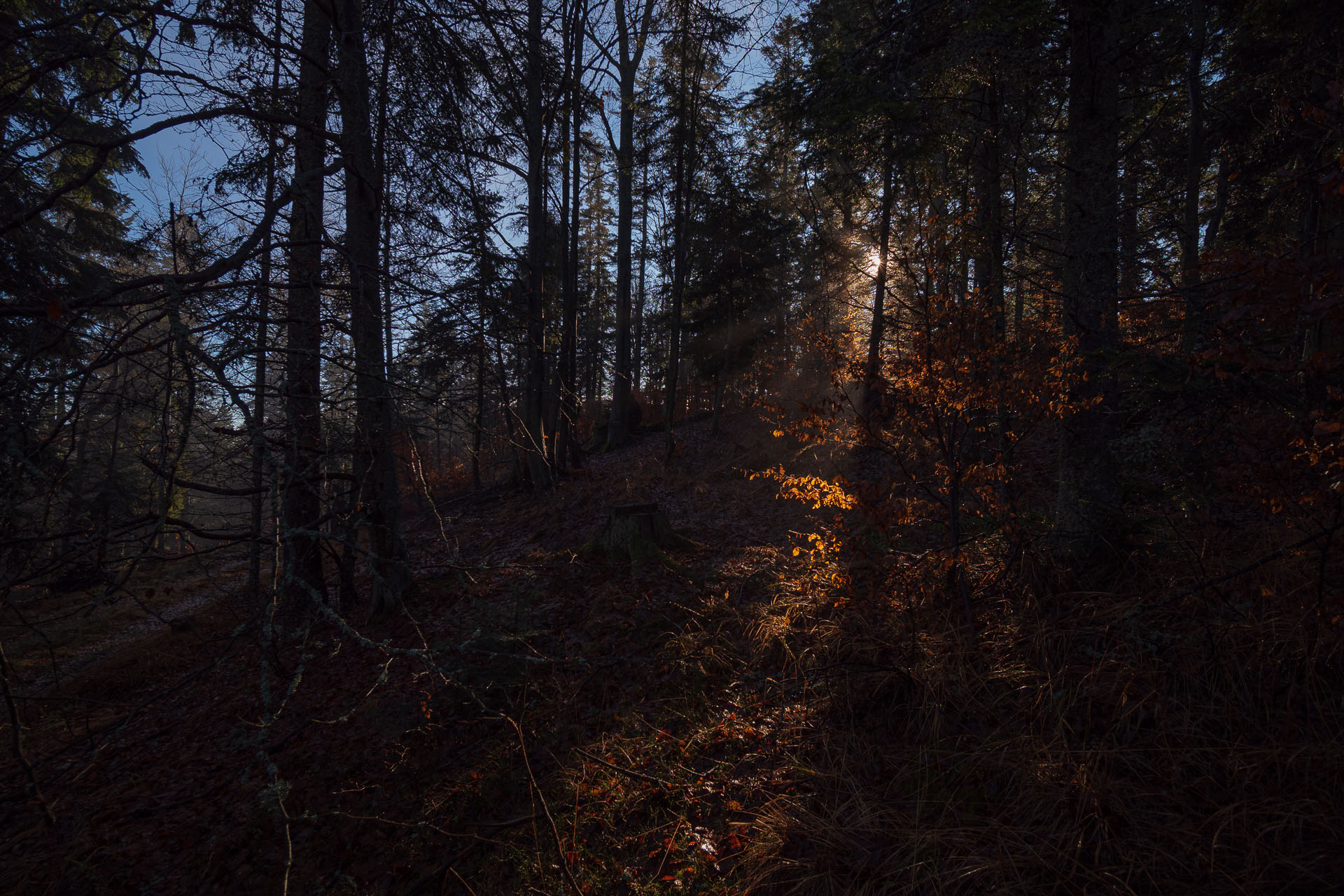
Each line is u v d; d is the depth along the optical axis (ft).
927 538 21.18
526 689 17.65
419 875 13.01
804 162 23.39
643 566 25.26
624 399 70.28
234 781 16.87
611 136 53.36
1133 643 13.33
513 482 53.78
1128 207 19.31
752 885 10.61
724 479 43.21
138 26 9.66
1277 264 9.17
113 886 13.98
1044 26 18.11
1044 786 10.98
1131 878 9.28
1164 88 26.25
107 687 24.08
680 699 16.43
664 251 68.64
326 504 10.37
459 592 25.76
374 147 21.22
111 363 8.20
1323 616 11.45
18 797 7.49
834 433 16.07
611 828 12.78
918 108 19.84
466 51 19.49
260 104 14.08
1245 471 12.79
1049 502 21.29
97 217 40.40
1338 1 22.48
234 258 9.14
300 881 13.56
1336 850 8.96
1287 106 19.42
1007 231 20.10
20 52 9.67
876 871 10.31
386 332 14.67
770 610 19.22
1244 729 11.17
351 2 19.35
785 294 68.03
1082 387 16.61
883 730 13.53
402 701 18.61
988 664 14.21
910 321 26.04
